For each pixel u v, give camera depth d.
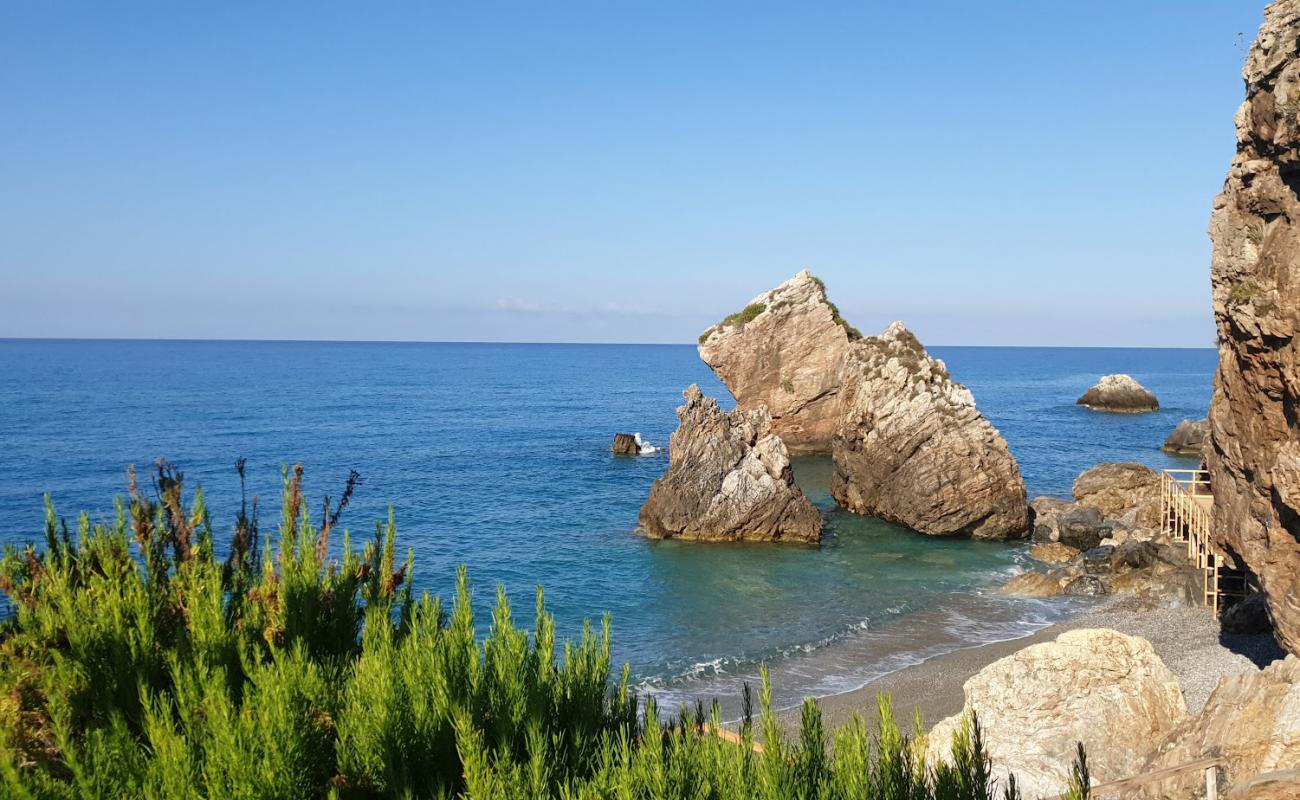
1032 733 15.25
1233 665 25.28
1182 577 35.34
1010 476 48.59
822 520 52.56
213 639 8.20
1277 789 10.57
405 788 6.98
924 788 7.62
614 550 45.41
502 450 82.44
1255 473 17.66
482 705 8.12
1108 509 52.56
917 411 51.50
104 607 8.26
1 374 182.00
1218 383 19.39
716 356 76.56
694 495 47.81
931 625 33.50
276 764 6.66
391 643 8.65
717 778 7.43
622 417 118.75
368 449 82.38
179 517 10.20
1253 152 17.34
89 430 91.69
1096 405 130.12
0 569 9.81
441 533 48.66
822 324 75.25
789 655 30.12
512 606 35.75
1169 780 12.61
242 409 119.62
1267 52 16.59
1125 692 15.77
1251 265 17.30
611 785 7.23
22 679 7.95
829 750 15.70
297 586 9.16
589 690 8.75
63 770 7.12
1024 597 37.28
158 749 6.55
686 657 29.97
